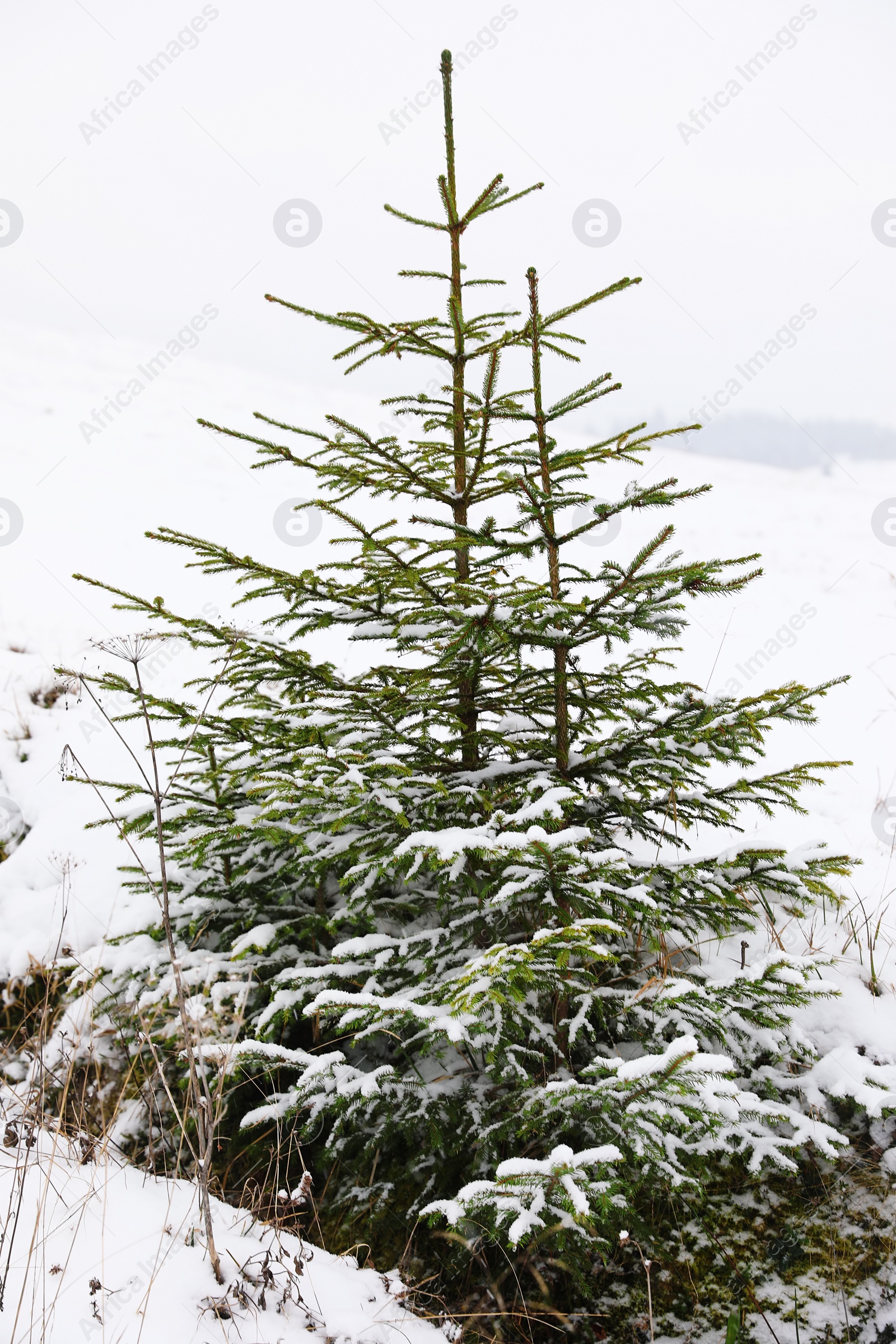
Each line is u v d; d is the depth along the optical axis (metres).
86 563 8.18
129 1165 2.61
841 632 7.77
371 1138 2.75
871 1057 2.67
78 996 3.34
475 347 3.27
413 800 2.64
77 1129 2.65
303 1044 3.19
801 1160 2.56
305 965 2.91
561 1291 2.46
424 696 2.91
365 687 2.88
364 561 2.96
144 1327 1.78
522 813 2.25
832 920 3.32
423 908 3.16
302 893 3.46
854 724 5.66
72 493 10.50
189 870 3.30
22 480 10.64
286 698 3.06
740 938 3.20
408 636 2.73
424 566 2.93
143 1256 2.03
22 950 3.56
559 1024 2.60
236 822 2.88
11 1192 2.20
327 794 2.40
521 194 2.97
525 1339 2.37
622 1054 2.76
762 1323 2.37
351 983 2.75
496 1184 1.89
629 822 3.02
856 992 2.92
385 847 2.57
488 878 2.66
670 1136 2.28
